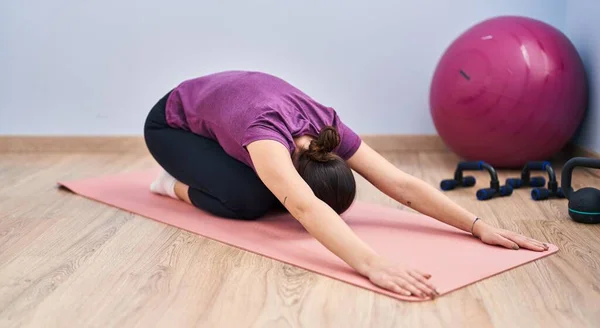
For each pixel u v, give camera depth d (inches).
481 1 143.2
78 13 147.6
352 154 89.7
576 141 137.4
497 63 121.0
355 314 63.9
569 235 88.0
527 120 120.9
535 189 105.5
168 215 97.6
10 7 147.8
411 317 63.2
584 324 61.7
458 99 124.9
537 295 68.0
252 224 92.9
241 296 68.3
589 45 131.2
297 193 74.6
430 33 145.2
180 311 64.9
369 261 70.9
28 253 82.3
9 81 151.1
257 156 79.0
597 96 127.0
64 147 151.4
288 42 147.1
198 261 78.8
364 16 145.4
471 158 130.6
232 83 92.3
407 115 149.3
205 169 95.7
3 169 133.3
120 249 83.4
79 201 107.3
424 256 78.0
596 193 93.1
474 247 81.2
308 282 71.7
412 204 87.5
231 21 146.6
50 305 66.7
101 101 151.2
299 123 85.9
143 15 147.2
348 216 95.6
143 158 144.1
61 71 150.2
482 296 67.8
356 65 147.6
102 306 66.3
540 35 124.0
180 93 102.0
